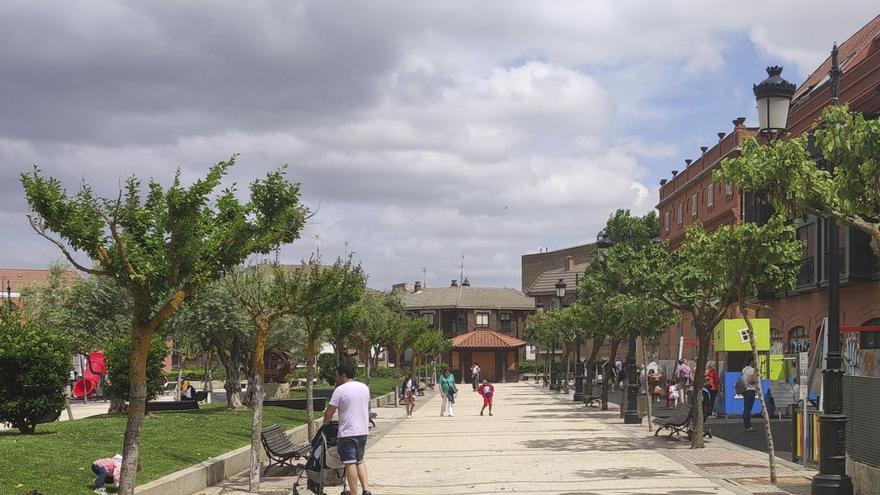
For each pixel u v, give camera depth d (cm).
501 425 2886
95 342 2947
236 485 1464
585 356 8694
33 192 914
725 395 2945
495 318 9519
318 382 5272
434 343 6284
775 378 2986
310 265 1830
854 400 1355
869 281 2853
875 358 2436
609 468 1692
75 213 927
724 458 1839
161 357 2334
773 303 3725
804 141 1177
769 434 1473
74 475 1216
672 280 2045
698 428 2055
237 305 2475
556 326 5284
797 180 1158
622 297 2719
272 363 3322
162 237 996
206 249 1023
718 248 1623
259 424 1440
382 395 4400
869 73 2669
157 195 1035
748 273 1605
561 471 1653
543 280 9625
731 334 2969
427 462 1839
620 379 5612
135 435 962
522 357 9569
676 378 3822
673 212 5831
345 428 1220
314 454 1280
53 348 1708
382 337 4169
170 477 1273
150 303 980
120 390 2320
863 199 1141
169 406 2644
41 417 1675
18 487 1088
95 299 2975
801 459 1702
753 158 1196
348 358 4466
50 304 4244
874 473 1246
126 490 945
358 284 2100
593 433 2516
